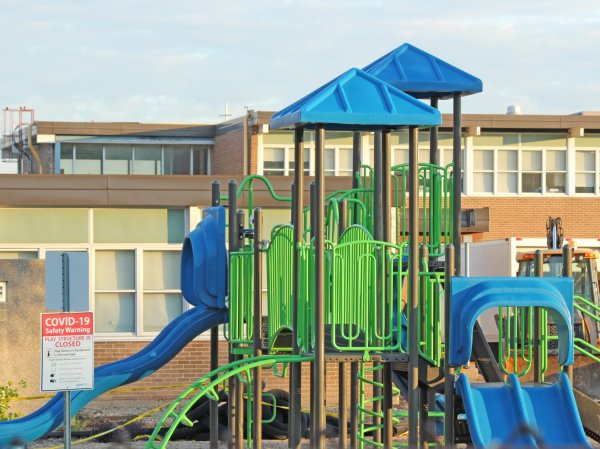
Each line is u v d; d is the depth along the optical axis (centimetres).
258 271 1584
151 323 2911
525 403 1283
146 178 2877
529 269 3097
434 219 1702
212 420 1900
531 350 1582
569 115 5028
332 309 1360
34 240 2856
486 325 3172
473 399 1283
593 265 2978
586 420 1377
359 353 1373
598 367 2481
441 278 1541
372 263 1384
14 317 2497
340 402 1490
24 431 1791
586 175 5112
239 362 1468
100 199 2864
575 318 2656
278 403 2311
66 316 1491
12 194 2819
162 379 2912
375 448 1780
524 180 5091
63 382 1487
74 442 2214
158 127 5484
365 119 1346
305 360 1397
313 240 1398
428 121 1353
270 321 1588
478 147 5062
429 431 1508
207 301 1800
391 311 1402
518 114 5053
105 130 5459
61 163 5469
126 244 2902
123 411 2741
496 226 5053
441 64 1706
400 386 1669
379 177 1644
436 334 1416
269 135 4878
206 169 5522
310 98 1411
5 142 5853
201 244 1803
